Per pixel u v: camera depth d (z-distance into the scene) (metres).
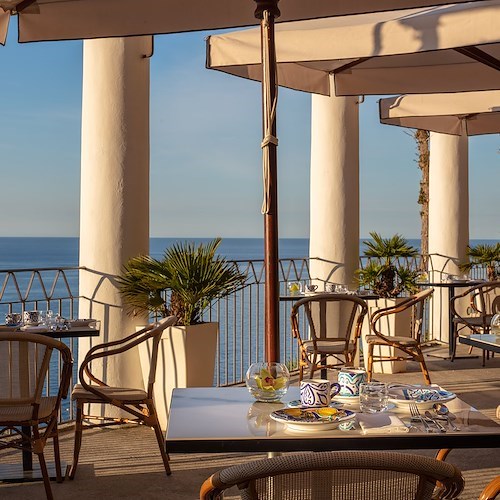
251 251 108.94
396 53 4.40
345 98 8.35
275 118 3.37
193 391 3.28
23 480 4.50
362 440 2.51
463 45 4.16
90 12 4.39
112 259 5.81
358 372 3.15
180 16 4.38
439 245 10.52
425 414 2.78
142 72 5.92
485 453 5.02
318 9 4.22
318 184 8.46
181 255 5.70
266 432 2.57
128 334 5.83
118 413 5.78
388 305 8.10
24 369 4.03
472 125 8.21
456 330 9.00
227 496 4.21
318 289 8.42
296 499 1.85
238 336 20.28
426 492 1.86
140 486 4.42
